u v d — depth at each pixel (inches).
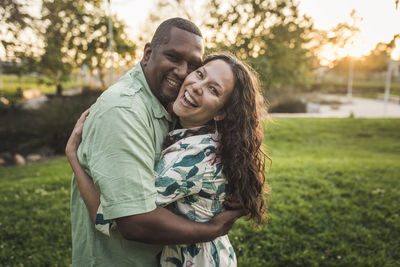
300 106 755.4
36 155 325.7
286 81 380.8
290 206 149.6
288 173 208.2
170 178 46.9
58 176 218.5
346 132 441.4
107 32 436.5
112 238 51.6
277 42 349.4
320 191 172.9
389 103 1258.0
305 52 368.5
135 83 52.0
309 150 340.8
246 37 308.0
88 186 48.5
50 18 300.2
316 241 120.7
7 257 113.4
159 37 53.4
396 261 109.7
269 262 108.7
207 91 53.2
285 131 427.8
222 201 53.5
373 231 128.6
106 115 44.0
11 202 163.9
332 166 231.0
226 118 56.5
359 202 158.1
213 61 55.3
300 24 356.2
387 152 336.5
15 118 350.6
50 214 146.0
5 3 240.5
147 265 55.0
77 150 52.2
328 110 922.7
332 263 108.2
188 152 48.9
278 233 126.4
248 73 57.2
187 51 52.8
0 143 335.9
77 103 336.5
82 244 53.8
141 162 43.8
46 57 348.5
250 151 57.6
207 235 48.9
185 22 54.1
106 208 42.3
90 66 470.6
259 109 61.8
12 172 251.6
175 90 55.4
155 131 51.7
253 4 324.5
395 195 166.2
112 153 42.4
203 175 49.2
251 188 58.2
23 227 134.7
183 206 50.3
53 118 346.6
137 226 42.6
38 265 108.7
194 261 52.7
